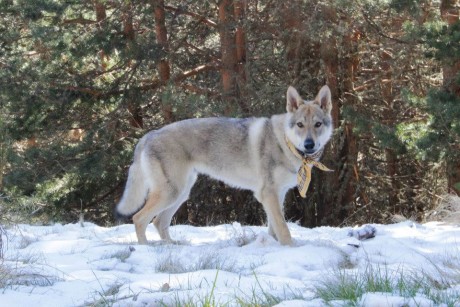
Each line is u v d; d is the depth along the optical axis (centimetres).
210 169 862
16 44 1884
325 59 1784
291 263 666
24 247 794
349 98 1861
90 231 960
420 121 1814
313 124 795
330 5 1630
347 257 701
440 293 468
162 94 1759
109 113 1948
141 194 882
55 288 565
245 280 576
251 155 827
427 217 1262
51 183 1895
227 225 1001
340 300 468
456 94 1573
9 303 509
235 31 1911
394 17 1841
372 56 1981
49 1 1741
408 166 2067
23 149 2012
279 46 1939
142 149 873
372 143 2047
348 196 1862
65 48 1806
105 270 660
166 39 1938
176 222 1945
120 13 1891
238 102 1789
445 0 1675
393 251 720
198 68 1958
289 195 1877
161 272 655
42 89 1822
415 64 1823
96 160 1867
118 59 1925
